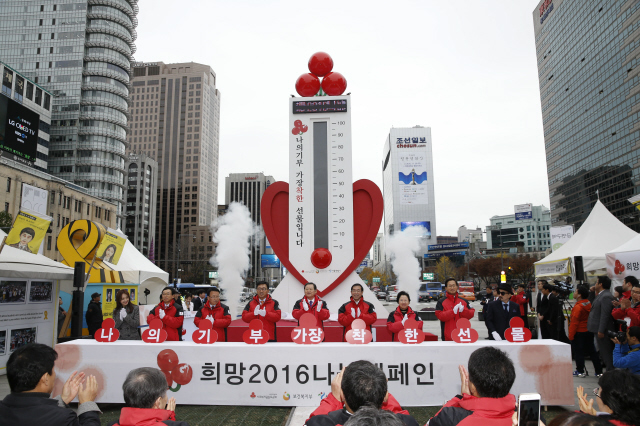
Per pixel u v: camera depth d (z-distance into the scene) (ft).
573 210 253.24
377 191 31.32
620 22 209.05
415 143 311.68
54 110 204.23
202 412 16.85
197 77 353.10
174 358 17.48
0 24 209.56
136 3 225.97
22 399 7.99
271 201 31.86
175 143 345.92
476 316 76.33
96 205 161.68
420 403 16.88
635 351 15.06
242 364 17.29
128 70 223.51
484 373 7.98
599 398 8.55
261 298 22.47
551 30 275.80
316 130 31.71
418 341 17.40
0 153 120.16
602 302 21.06
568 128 257.55
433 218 302.86
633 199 35.35
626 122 207.31
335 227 30.55
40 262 28.07
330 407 9.41
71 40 206.80
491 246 328.49
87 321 30.73
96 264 37.70
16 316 26.48
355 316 20.85
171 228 336.90
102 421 16.30
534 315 41.09
